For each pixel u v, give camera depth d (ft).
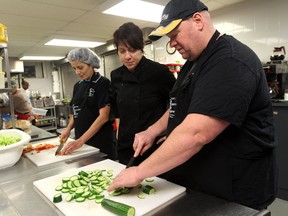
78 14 10.71
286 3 8.90
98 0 9.21
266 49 9.66
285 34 9.04
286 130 7.13
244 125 2.47
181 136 2.16
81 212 2.17
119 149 4.93
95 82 5.37
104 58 18.94
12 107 6.13
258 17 9.78
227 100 2.10
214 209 2.15
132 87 4.64
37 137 5.89
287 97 7.89
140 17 11.37
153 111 4.61
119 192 2.46
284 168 7.27
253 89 2.23
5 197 2.61
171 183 2.72
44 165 3.71
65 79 23.63
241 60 2.21
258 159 2.55
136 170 2.36
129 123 4.71
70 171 3.28
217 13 11.21
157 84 4.57
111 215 2.11
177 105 2.92
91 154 4.22
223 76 2.15
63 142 4.81
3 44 5.59
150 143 3.43
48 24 12.05
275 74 7.92
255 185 2.57
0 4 9.07
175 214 2.11
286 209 6.75
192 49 2.57
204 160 2.61
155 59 14.39
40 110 6.32
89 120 5.59
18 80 19.29
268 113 2.62
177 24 2.40
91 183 2.76
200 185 2.67
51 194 2.57
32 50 18.26
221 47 2.36
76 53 5.19
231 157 2.51
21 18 10.87
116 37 4.24
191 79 2.67
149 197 2.39
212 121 2.11
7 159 3.53
